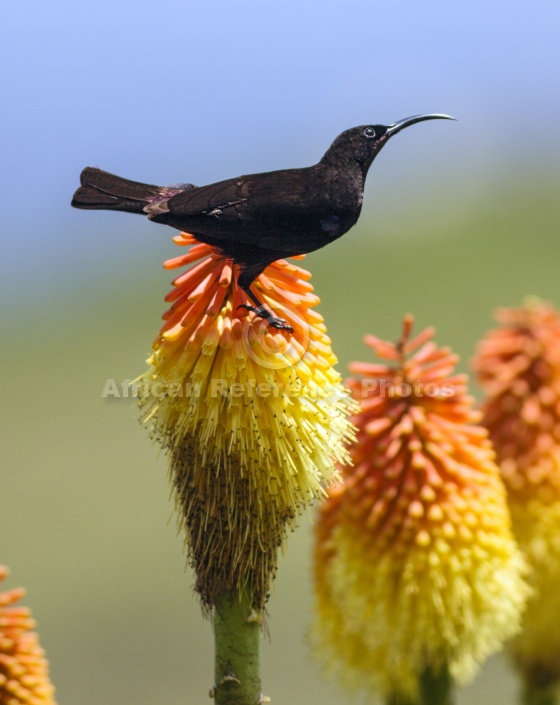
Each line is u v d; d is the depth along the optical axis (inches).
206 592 396.8
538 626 508.7
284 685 1288.1
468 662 458.9
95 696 1400.1
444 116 465.7
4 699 402.3
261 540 393.1
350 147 450.0
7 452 2277.3
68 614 1619.1
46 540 1878.7
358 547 458.3
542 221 3747.5
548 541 510.3
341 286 3292.3
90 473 2139.5
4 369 3063.5
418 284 3221.0
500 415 531.8
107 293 3878.0
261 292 416.5
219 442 386.0
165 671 1441.9
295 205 424.2
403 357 470.6
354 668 471.5
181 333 400.5
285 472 388.8
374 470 459.8
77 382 2893.7
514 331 545.6
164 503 1978.3
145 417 399.5
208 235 418.3
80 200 440.5
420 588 450.3
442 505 453.1
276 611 1392.7
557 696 517.7
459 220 3922.2
